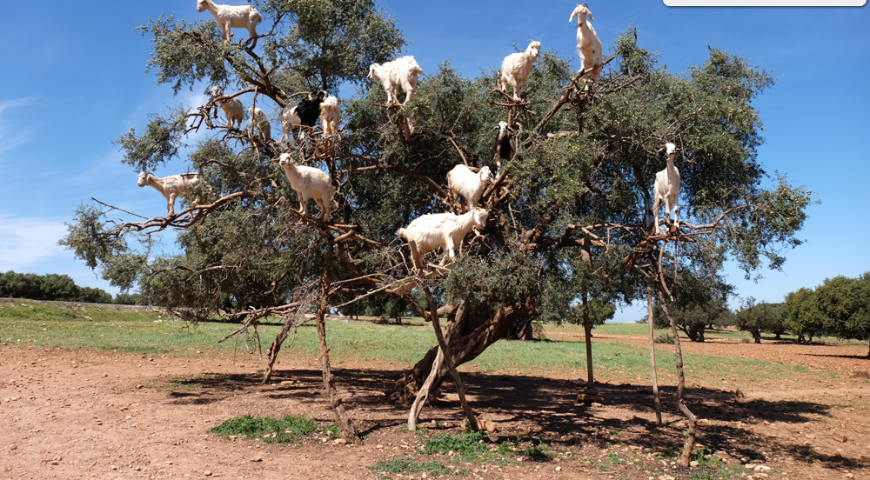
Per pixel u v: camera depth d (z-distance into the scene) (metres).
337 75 13.92
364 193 14.49
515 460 8.59
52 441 8.59
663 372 22.72
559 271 12.04
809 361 29.69
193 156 12.34
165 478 7.11
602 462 8.80
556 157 8.81
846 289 34.91
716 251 8.48
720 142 10.18
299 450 8.72
